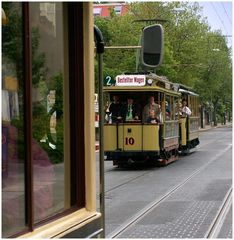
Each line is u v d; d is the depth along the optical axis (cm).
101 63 514
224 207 1137
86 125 452
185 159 2389
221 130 6800
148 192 1366
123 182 1587
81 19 449
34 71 393
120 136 1958
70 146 444
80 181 450
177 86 2395
